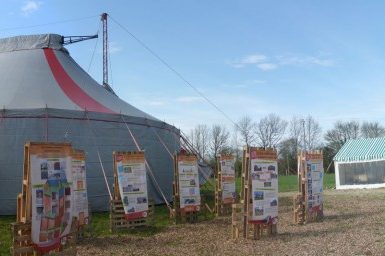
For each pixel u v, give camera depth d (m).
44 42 22.95
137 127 19.94
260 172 13.07
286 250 11.17
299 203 15.86
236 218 13.07
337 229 14.34
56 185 9.02
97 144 18.52
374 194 28.73
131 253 11.34
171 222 16.42
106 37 40.94
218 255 10.85
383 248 11.07
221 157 19.45
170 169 21.56
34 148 8.59
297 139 78.94
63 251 9.20
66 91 20.09
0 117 17.50
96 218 16.80
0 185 17.27
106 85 26.88
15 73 20.41
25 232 8.52
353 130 80.75
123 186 14.77
